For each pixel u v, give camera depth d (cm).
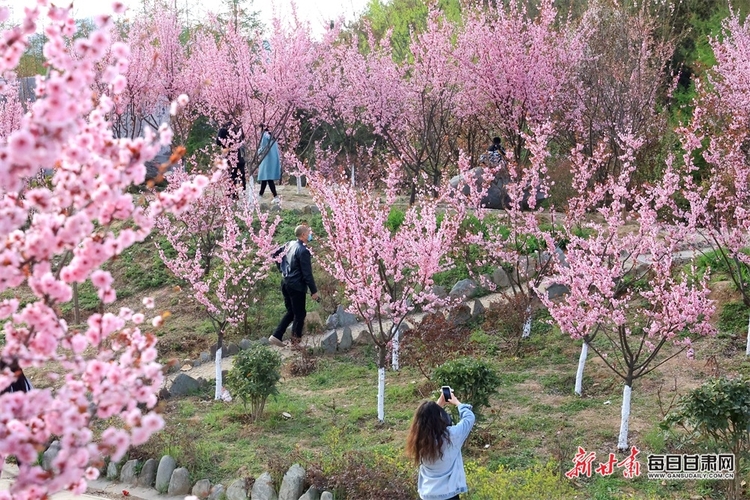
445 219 975
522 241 1183
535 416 833
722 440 654
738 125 1077
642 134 1576
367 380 1012
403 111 1766
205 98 1811
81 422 308
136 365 325
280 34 1675
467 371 778
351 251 870
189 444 793
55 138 270
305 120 2211
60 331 315
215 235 1352
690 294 742
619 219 862
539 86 1557
